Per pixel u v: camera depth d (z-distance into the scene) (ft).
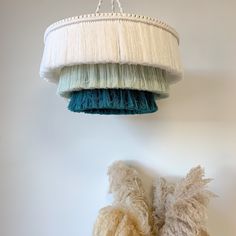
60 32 2.72
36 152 4.62
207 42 4.79
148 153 4.66
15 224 4.51
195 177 3.83
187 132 4.70
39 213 4.55
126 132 4.70
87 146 4.66
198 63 4.76
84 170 4.63
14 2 4.75
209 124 4.71
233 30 4.81
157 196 4.30
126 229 3.59
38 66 4.72
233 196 4.62
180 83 4.74
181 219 3.69
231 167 4.65
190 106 4.73
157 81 2.91
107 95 2.89
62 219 4.56
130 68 2.73
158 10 4.82
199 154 4.67
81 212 4.58
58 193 4.59
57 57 2.67
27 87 4.69
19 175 4.58
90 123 4.69
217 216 4.58
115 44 2.54
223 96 4.74
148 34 2.66
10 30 4.74
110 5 4.78
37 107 4.67
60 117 4.68
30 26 4.75
